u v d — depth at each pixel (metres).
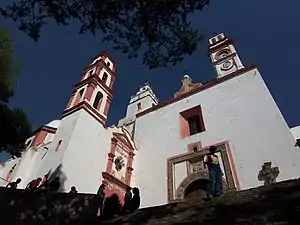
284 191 5.38
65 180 14.41
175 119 21.17
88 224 7.48
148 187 17.66
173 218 5.71
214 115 19.00
